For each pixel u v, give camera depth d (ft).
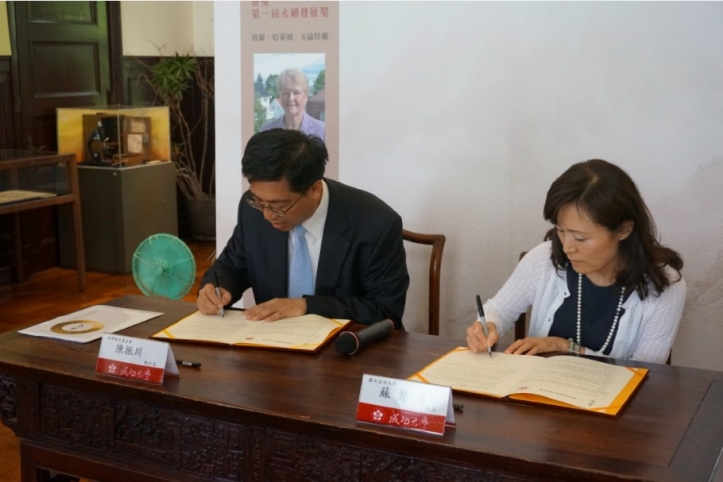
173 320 6.78
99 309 7.09
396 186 9.39
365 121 9.40
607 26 8.13
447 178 9.11
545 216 5.75
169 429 5.40
